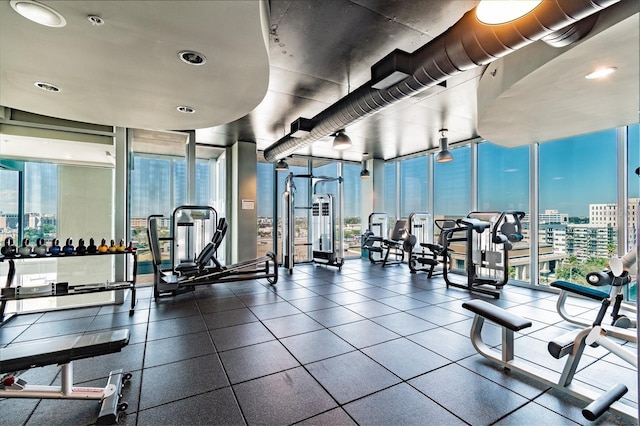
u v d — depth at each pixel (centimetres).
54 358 186
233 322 359
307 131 427
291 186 665
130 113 323
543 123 378
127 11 160
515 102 310
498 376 240
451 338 312
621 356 205
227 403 207
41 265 435
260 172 760
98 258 451
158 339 310
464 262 642
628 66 234
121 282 399
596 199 453
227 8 159
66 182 445
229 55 208
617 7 178
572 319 352
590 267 460
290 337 315
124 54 205
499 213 525
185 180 538
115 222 437
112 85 254
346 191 877
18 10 158
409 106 438
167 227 561
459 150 669
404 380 235
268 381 233
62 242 443
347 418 192
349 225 880
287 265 659
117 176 435
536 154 526
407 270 694
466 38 205
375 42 272
